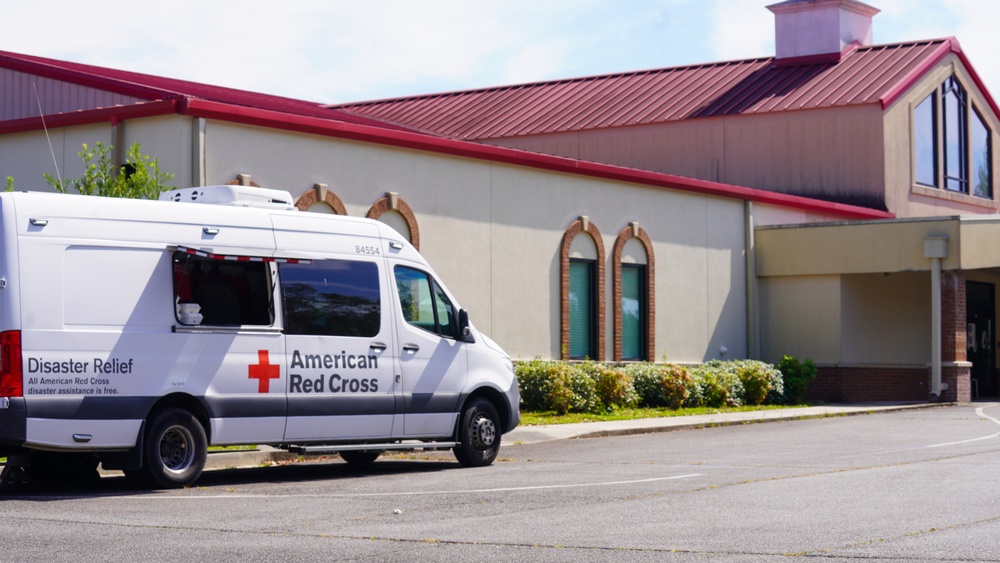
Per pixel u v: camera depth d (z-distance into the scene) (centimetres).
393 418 1471
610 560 815
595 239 2839
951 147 4072
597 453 1723
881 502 1112
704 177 3931
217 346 1317
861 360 3266
